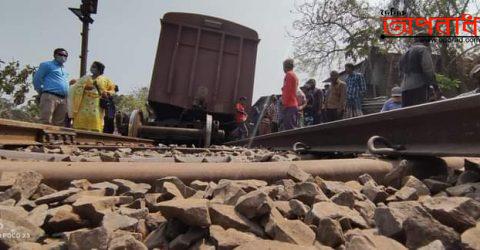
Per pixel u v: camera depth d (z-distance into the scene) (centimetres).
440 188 214
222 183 182
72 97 759
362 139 403
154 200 181
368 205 171
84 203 152
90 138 715
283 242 120
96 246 117
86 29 1094
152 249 132
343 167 254
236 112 1048
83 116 763
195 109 1030
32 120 1503
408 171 252
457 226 132
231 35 1059
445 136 275
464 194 187
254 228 136
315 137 542
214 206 145
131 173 228
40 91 748
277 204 162
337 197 171
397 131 338
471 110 250
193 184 216
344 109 905
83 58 1091
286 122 836
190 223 132
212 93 1051
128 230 139
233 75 1064
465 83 1666
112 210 165
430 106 283
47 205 169
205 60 1052
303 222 147
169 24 1030
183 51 1041
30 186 196
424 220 127
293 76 825
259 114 1489
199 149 672
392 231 134
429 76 605
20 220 138
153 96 1027
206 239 132
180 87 1039
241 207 142
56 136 587
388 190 213
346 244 123
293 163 254
